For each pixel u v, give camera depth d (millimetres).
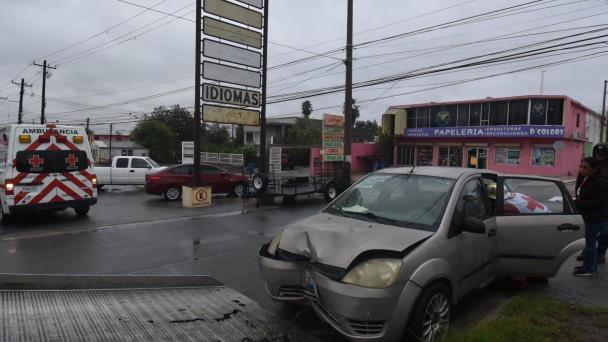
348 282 3344
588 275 5953
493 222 4664
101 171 18922
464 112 35281
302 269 3826
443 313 3816
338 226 4082
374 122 89500
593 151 5887
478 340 3586
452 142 36000
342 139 18312
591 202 5746
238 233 8969
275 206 13391
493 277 4809
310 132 51406
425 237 3766
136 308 4383
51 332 3627
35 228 9352
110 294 4789
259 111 14828
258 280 5723
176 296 4895
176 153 54125
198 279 5574
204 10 12891
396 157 40031
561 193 5254
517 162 32562
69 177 10398
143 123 53344
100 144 63750
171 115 63250
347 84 18078
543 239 4887
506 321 4055
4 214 9797
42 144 10031
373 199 4617
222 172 16281
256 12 14375
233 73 13844
